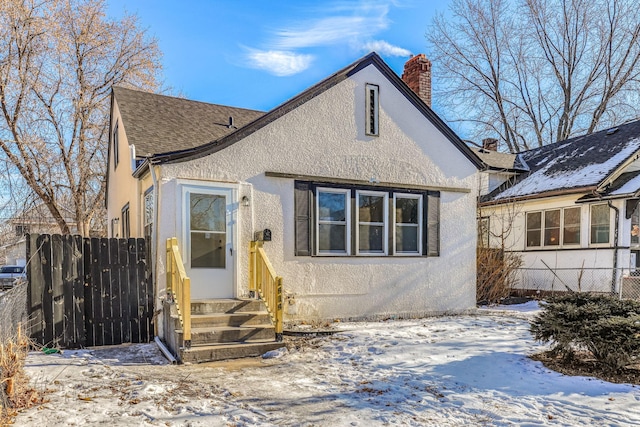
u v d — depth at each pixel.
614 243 12.80
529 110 27.64
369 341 7.38
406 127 10.27
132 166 8.74
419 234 10.37
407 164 10.23
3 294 9.71
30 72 18.03
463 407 4.47
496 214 16.75
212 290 7.90
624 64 23.83
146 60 22.02
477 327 8.73
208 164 8.02
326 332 7.96
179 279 6.71
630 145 14.06
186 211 7.76
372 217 9.87
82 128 19.84
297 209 8.91
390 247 9.93
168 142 9.19
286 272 8.73
